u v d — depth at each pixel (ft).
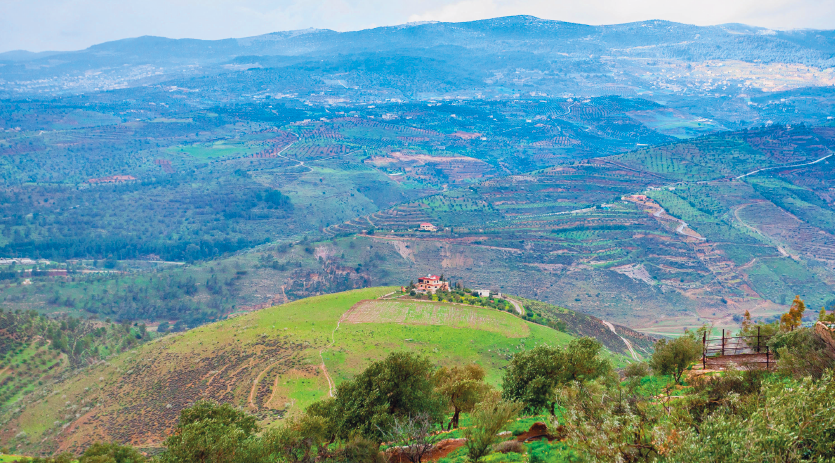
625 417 95.55
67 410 401.90
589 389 120.47
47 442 371.56
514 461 126.52
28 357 542.16
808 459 77.05
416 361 177.17
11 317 605.31
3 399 479.00
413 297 576.20
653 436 89.51
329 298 563.07
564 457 119.55
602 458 90.89
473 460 134.00
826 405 80.23
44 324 609.01
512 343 473.67
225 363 424.87
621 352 551.18
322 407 181.68
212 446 138.92
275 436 152.66
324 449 157.58
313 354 420.77
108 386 422.00
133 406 391.65
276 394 372.99
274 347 438.81
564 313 632.79
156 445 341.62
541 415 168.86
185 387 403.54
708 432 82.07
